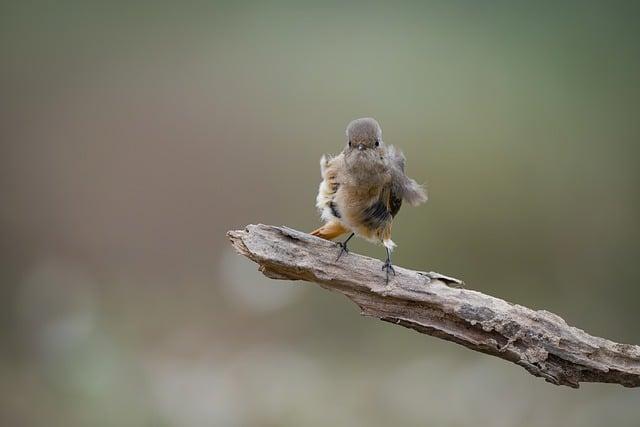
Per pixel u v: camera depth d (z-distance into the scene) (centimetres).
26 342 1444
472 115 1892
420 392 1350
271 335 1566
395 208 752
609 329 1562
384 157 732
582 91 1997
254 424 1264
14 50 2116
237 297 1606
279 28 2280
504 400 1313
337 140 1883
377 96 1973
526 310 596
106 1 2288
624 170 1773
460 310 602
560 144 1819
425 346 1523
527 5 2327
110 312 1569
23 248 1725
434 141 1811
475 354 1474
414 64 2108
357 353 1515
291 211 1786
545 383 1347
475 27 2292
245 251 629
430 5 2378
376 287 618
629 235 1694
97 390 1264
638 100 1948
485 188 1712
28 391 1285
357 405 1319
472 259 1647
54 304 1537
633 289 1639
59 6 2238
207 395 1321
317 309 1597
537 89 2009
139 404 1251
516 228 1675
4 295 1605
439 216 1669
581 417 1251
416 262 1617
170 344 1512
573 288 1641
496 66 2105
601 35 2217
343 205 734
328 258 627
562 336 585
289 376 1405
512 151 1792
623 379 580
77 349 1333
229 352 1507
